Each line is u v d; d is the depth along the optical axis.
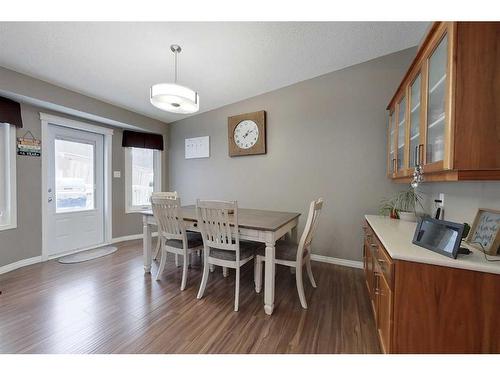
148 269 2.72
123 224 4.09
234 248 1.99
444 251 1.19
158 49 2.34
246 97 3.60
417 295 1.18
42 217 3.03
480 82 1.06
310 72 2.96
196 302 2.07
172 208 2.30
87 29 2.01
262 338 1.61
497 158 1.05
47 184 3.08
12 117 2.66
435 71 1.38
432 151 1.42
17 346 1.49
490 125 1.05
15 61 2.36
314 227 2.26
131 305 2.00
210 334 1.64
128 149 4.14
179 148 4.47
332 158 3.01
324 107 3.04
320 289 2.34
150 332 1.65
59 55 2.33
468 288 1.10
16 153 2.77
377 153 2.76
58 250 3.27
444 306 1.14
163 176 4.58
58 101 2.89
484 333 1.08
